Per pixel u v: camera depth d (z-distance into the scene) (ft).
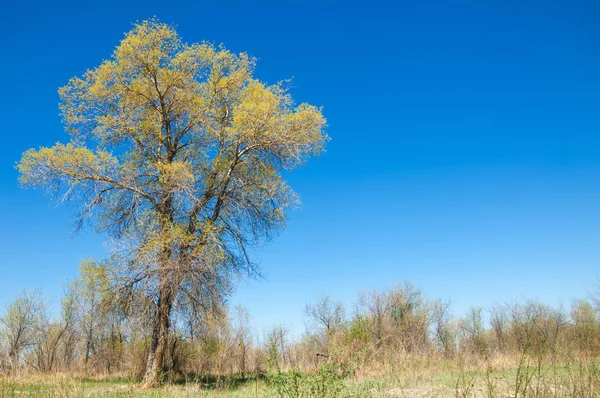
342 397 29.71
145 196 70.64
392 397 35.42
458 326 102.83
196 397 43.34
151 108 74.02
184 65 72.18
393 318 96.63
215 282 66.90
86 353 100.68
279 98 69.26
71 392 41.91
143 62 70.03
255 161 73.31
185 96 72.43
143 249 63.93
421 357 56.85
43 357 100.37
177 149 75.20
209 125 73.92
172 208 68.59
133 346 87.92
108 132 72.38
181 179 65.36
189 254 64.85
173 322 67.31
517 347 60.13
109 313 70.90
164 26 69.97
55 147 65.72
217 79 74.84
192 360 78.48
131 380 47.34
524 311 99.86
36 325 104.47
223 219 72.02
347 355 34.78
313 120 69.87
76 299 107.04
